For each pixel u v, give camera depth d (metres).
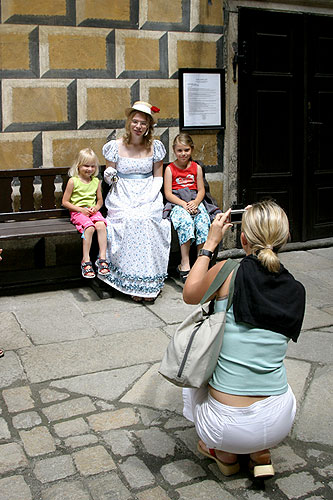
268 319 2.24
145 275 4.55
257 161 5.95
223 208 5.90
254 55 5.75
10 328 4.06
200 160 5.69
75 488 2.41
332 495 2.39
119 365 3.51
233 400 2.27
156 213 4.69
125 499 2.35
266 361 2.27
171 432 2.82
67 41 4.94
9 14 4.71
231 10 5.53
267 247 2.30
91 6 4.98
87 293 4.82
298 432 2.84
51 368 3.46
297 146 6.12
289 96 5.98
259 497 2.38
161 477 2.49
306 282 5.17
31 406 3.05
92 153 4.77
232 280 2.28
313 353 3.71
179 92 5.46
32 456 2.62
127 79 5.23
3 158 4.89
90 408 3.03
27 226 4.67
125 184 4.78
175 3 5.31
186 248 4.99
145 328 4.09
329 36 6.06
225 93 5.66
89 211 4.70
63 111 5.03
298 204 6.25
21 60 4.81
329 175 6.36
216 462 2.56
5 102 4.82
